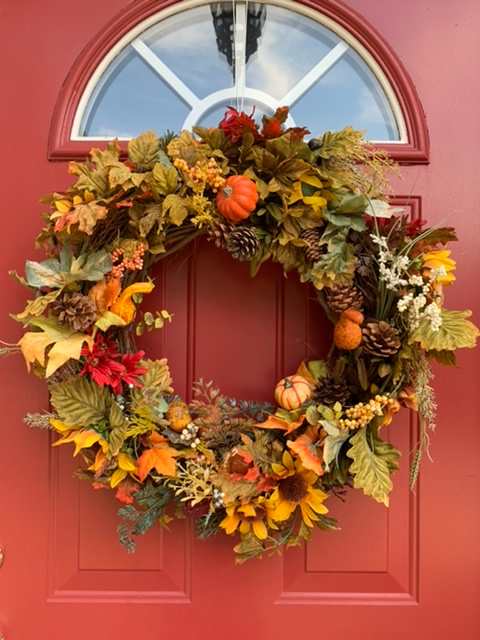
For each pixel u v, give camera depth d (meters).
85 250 0.99
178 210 0.96
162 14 1.16
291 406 1.00
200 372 1.15
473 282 1.14
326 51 1.19
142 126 1.18
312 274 0.98
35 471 1.14
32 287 0.97
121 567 1.14
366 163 1.04
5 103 1.14
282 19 1.19
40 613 1.13
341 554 1.14
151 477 1.01
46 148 1.14
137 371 0.97
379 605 1.13
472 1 1.15
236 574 1.14
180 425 1.01
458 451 1.13
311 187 0.98
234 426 1.03
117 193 0.97
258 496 0.98
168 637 1.14
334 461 1.00
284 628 1.13
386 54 1.14
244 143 0.97
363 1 1.15
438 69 1.15
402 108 1.15
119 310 0.97
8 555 1.13
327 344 1.15
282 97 1.18
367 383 1.00
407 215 1.01
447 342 0.89
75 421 0.97
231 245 0.95
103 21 1.15
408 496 1.14
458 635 1.12
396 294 0.96
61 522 1.14
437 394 1.14
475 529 1.13
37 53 1.15
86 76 1.15
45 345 0.91
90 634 1.13
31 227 1.13
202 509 1.00
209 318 1.16
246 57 1.19
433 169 1.14
